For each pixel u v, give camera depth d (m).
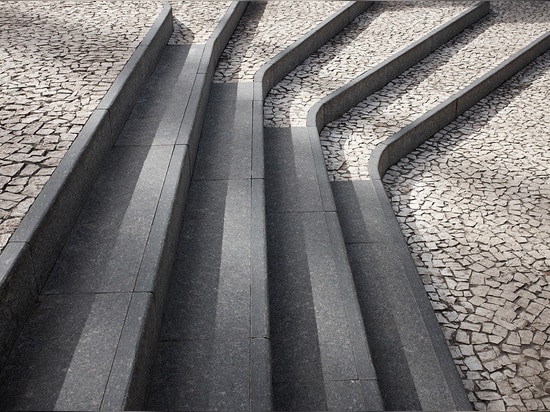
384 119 6.00
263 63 6.28
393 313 3.63
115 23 5.96
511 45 7.92
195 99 4.83
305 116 5.63
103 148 3.90
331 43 7.60
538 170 5.39
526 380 3.30
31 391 2.31
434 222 4.69
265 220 3.79
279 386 2.90
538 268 4.16
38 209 2.92
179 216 3.65
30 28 5.81
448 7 8.89
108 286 2.85
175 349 2.84
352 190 4.81
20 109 4.03
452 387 3.13
